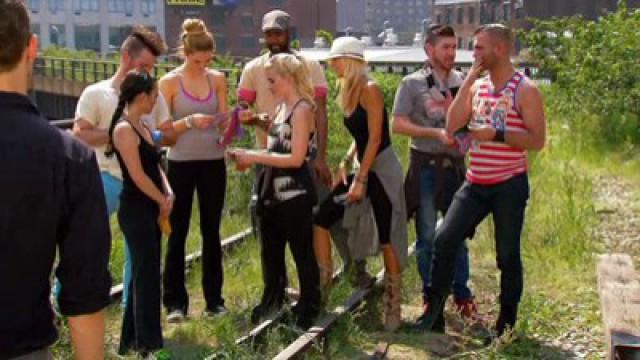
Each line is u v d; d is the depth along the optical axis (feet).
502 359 18.76
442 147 20.61
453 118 18.99
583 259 27.78
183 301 21.65
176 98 20.84
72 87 136.56
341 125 41.37
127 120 17.51
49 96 146.82
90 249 7.80
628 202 39.47
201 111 20.94
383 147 19.93
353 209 20.02
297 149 18.75
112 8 313.12
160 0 318.24
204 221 21.57
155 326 18.08
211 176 21.29
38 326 7.72
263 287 21.94
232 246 27.53
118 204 18.45
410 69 99.60
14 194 7.43
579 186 41.01
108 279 8.00
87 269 7.80
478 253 28.68
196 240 29.07
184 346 19.42
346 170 20.92
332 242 24.47
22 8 7.70
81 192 7.77
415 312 22.26
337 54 19.51
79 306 7.82
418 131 19.98
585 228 32.07
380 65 100.32
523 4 236.84
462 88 18.80
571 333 20.93
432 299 20.29
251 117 20.31
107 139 18.35
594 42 61.72
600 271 22.34
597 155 54.03
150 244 17.85
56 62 149.07
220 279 21.83
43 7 301.43
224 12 325.62
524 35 66.90
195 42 20.53
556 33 66.49
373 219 20.15
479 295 24.32
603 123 58.49
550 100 64.08
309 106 19.06
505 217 18.94
